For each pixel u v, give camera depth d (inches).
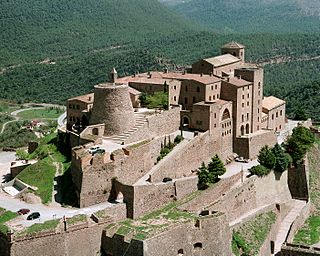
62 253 5147.6
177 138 7017.7
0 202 5925.2
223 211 6146.7
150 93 7819.9
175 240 5374.0
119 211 5674.2
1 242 5088.6
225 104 7455.7
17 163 7322.8
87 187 5743.1
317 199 7770.7
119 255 5241.1
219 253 5639.8
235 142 7706.7
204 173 6555.1
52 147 7411.4
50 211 5625.0
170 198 6171.3
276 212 7101.4
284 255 6392.7
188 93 7647.6
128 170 6136.8
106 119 6756.9
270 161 7190.0
